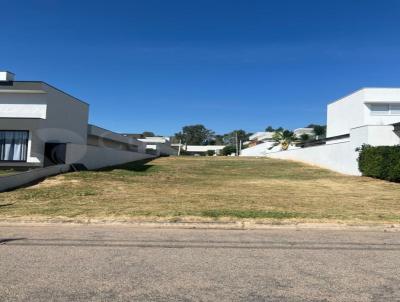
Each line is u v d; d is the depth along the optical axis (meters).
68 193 16.00
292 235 9.11
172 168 29.91
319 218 10.73
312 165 33.19
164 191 17.00
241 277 5.88
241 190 17.67
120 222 10.38
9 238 8.66
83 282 5.62
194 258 6.98
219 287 5.44
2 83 24.62
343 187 19.28
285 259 6.93
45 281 5.66
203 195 15.69
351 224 10.10
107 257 7.02
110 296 5.07
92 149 26.67
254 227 10.05
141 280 5.72
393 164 20.44
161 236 8.92
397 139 23.69
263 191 17.38
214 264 6.59
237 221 10.36
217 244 8.12
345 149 26.92
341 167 27.53
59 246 7.88
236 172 28.09
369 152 22.95
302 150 37.56
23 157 23.86
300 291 5.29
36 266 6.43
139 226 10.21
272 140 62.53
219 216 10.89
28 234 9.12
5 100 25.12
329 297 5.07
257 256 7.14
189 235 9.05
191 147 108.06
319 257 7.09
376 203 13.88
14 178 17.31
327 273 6.11
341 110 37.22
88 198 14.73
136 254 7.25
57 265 6.49
